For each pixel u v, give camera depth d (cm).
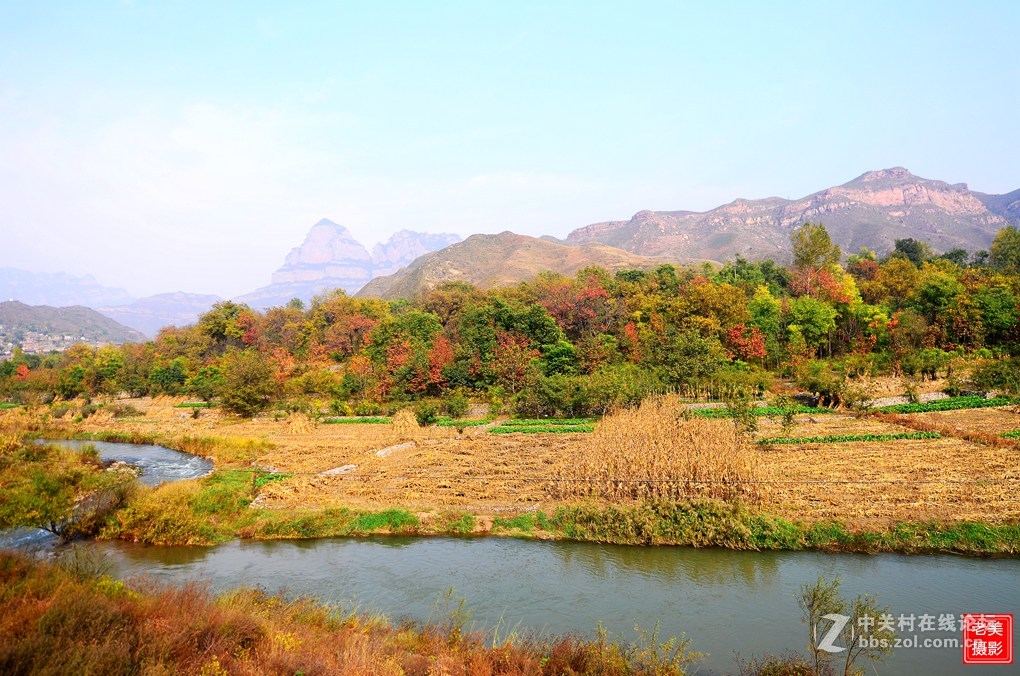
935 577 2105
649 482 2811
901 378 5872
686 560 2330
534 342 7281
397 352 7588
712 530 2478
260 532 2673
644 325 7438
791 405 4938
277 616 1623
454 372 6812
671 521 2562
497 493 3039
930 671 1524
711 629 1788
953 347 6606
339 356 9675
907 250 11388
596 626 1817
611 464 2948
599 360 6650
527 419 5525
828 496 2720
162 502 2766
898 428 4131
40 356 14888
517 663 1453
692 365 5894
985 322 6600
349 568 2308
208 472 3984
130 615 1345
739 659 1603
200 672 1161
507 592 2077
